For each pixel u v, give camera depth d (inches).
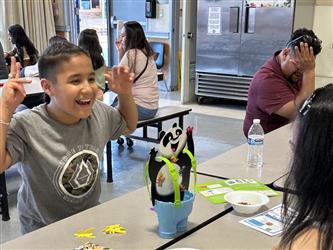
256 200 61.9
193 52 265.6
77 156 64.8
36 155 62.1
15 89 57.9
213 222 56.4
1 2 282.2
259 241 51.5
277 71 105.1
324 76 232.2
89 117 67.2
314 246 33.8
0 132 57.1
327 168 32.7
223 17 243.1
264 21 230.7
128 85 71.4
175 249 47.7
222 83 254.7
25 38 207.3
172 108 174.7
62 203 65.4
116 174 150.6
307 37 100.1
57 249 48.9
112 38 342.0
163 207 51.4
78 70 60.4
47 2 302.4
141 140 178.9
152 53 160.1
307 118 34.0
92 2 333.4
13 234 108.7
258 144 82.7
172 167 51.7
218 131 205.9
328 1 226.8
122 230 53.6
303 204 34.3
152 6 309.4
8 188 137.6
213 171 76.0
